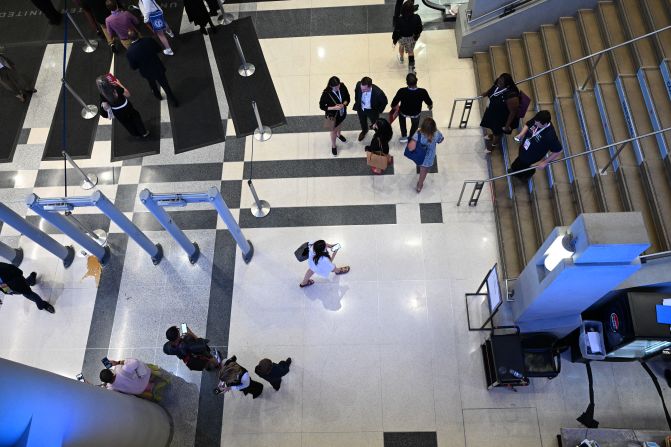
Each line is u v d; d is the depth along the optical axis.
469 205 6.80
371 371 5.90
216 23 8.80
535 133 5.68
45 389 3.55
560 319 5.58
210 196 5.15
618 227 3.83
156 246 6.77
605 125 6.27
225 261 6.69
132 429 4.76
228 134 7.66
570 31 7.23
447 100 7.65
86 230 6.81
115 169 7.49
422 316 6.17
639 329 4.89
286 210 6.97
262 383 5.89
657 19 6.50
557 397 5.65
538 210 6.27
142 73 7.24
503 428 5.54
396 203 6.91
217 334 6.24
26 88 8.32
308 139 7.51
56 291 6.65
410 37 7.29
